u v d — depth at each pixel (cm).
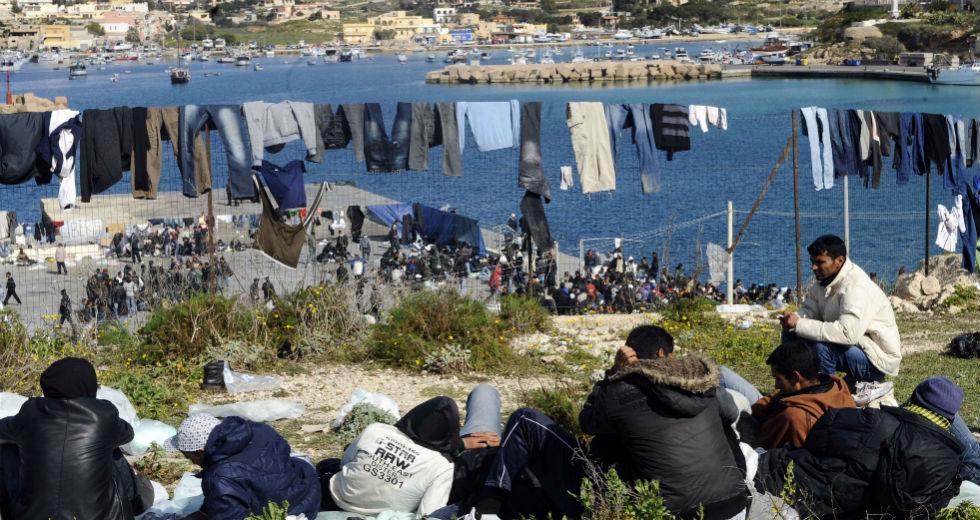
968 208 1650
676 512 445
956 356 1203
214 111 1186
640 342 496
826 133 1491
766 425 582
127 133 1159
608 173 1348
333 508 545
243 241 2934
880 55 16650
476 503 501
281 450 495
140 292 1231
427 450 521
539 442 490
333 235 3266
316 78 19338
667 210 5100
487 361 1066
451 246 2945
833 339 647
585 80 17088
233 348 993
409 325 1087
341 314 1101
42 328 1077
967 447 582
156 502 563
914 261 3553
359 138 1259
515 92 14688
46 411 453
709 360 462
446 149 1282
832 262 660
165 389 857
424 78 18675
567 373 1053
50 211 3472
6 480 450
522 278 2516
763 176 6038
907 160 1525
